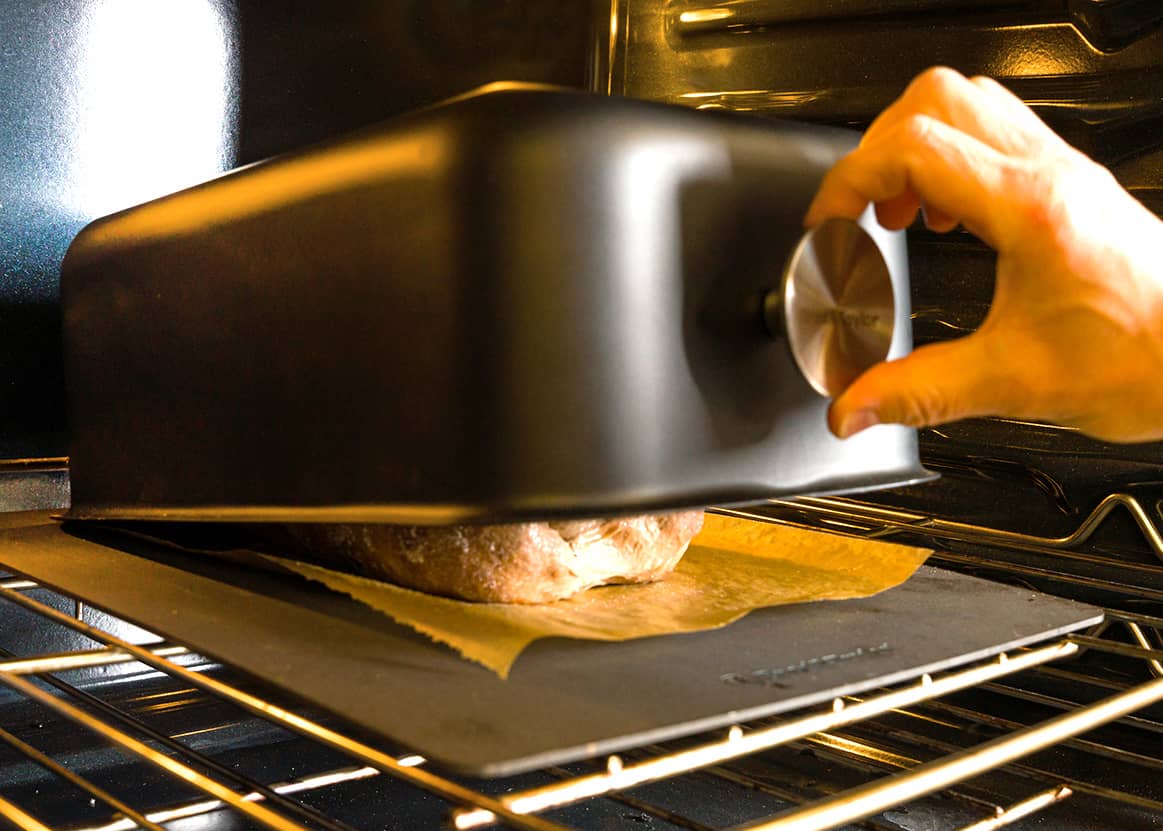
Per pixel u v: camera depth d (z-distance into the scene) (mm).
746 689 438
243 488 600
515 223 464
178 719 837
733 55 965
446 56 1106
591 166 469
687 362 490
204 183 662
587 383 467
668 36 1009
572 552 585
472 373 470
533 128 467
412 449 493
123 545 744
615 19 1042
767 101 942
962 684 516
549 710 406
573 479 465
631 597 610
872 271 521
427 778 387
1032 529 809
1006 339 484
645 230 479
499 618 541
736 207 508
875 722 781
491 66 1104
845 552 716
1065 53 787
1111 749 683
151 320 684
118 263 716
